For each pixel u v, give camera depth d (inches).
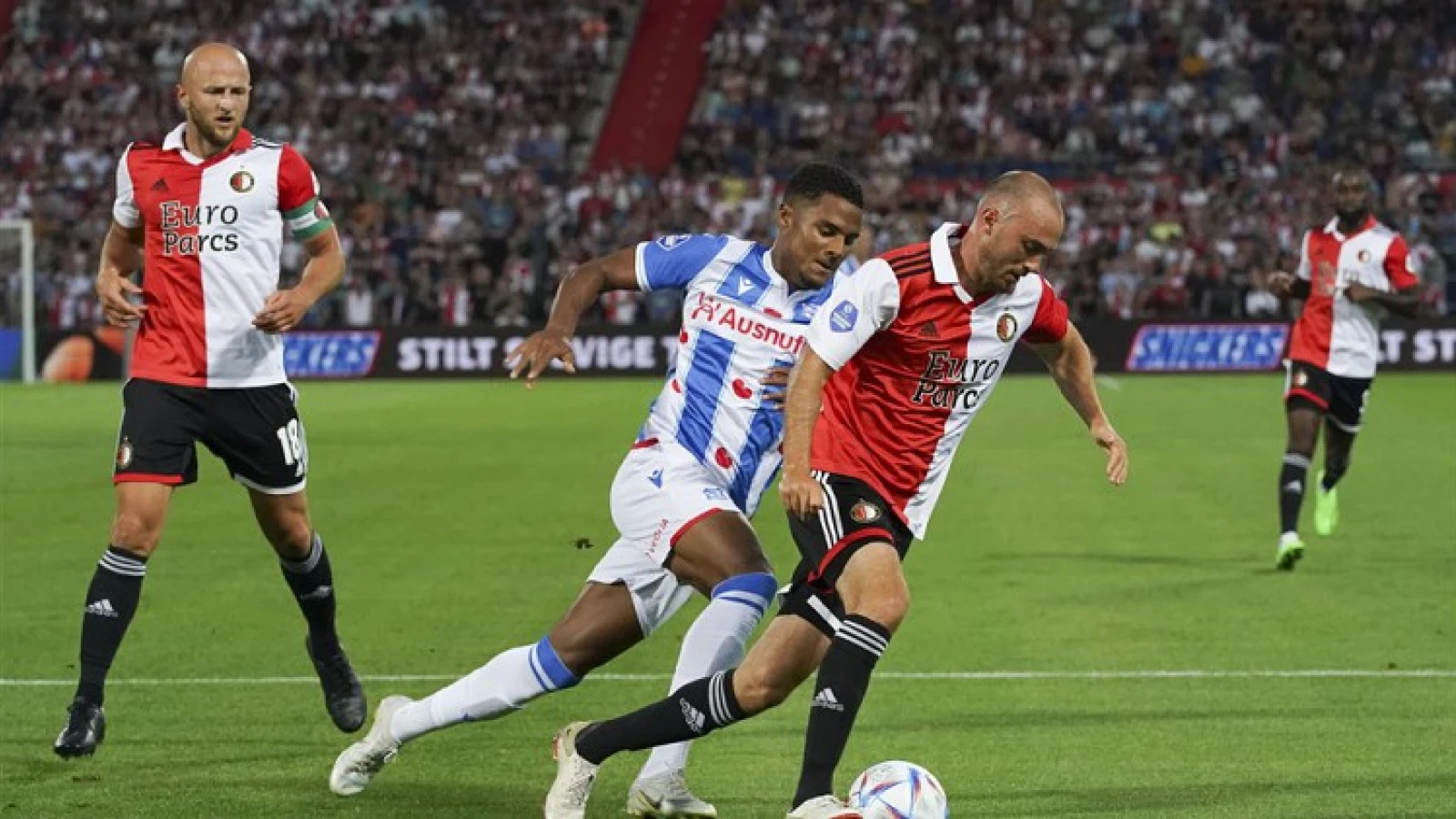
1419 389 2576.3
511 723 676.7
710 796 573.0
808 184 548.4
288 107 3627.0
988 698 716.7
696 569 534.6
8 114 3636.8
